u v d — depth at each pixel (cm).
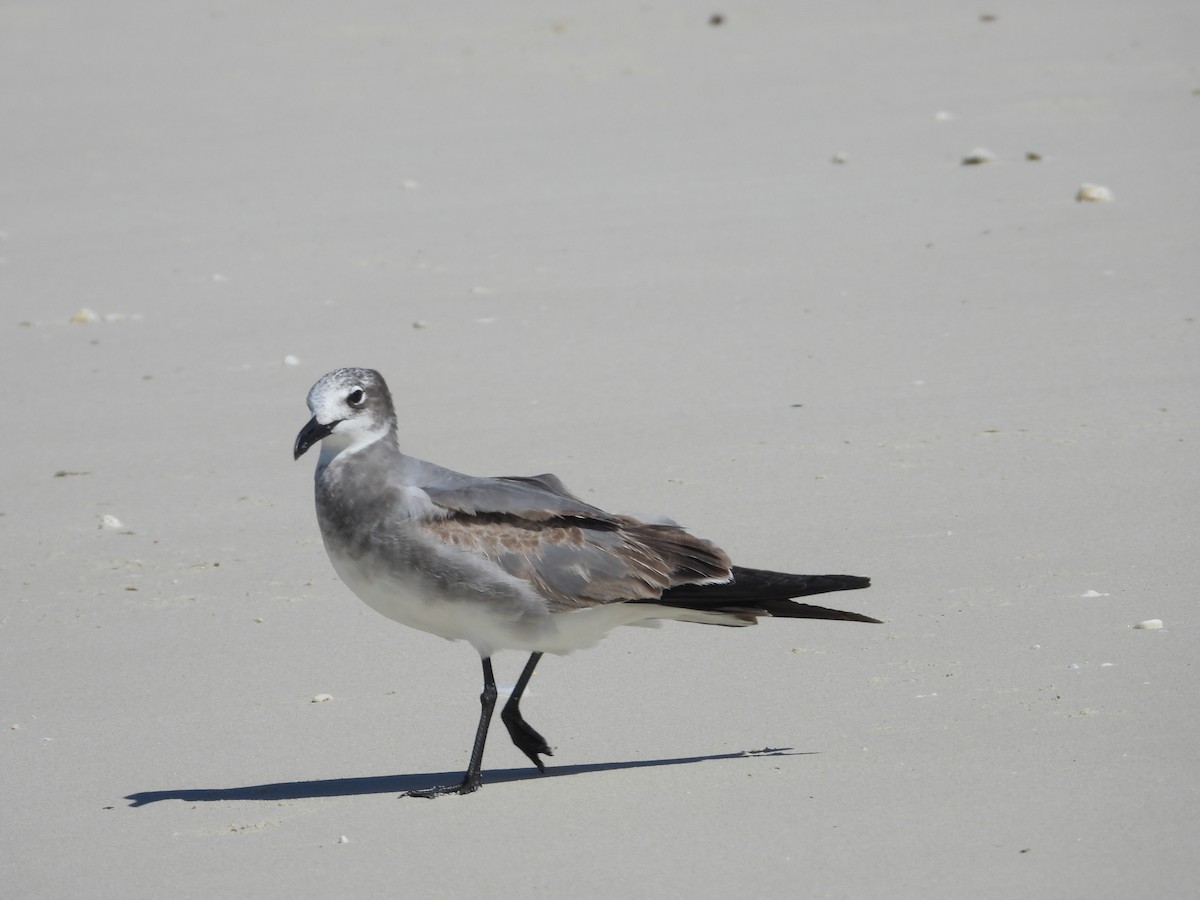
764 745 910
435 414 1585
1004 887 714
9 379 1781
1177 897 695
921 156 2531
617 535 914
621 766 902
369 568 915
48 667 1099
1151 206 2123
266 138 3014
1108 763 831
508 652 1095
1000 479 1321
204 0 4538
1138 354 1596
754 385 1605
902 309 1805
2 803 898
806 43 3594
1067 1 3812
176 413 1645
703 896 729
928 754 867
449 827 834
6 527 1376
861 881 730
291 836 834
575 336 1797
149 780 923
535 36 3872
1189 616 1035
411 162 2748
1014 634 1035
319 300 2006
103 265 2233
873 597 1123
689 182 2478
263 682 1059
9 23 4328
